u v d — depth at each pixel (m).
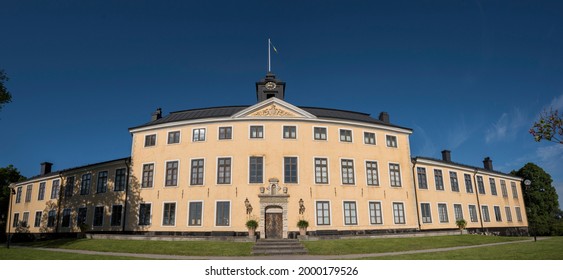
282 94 39.12
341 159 34.59
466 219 41.75
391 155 36.84
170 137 35.44
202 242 26.28
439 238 29.92
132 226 34.25
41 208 44.81
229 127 34.38
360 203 34.06
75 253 22.80
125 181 36.25
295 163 33.50
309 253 22.70
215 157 33.62
